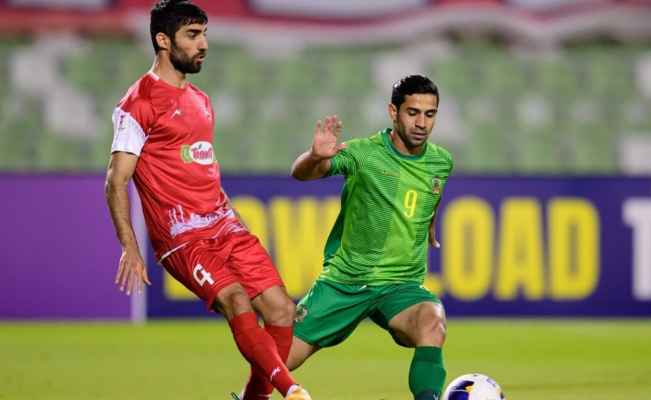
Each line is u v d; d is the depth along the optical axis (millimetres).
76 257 41688
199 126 16859
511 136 63188
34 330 38688
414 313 17484
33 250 41594
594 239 42000
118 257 41812
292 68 64500
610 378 26031
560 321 41906
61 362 29438
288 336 17141
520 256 41875
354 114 63062
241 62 64375
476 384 16672
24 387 24094
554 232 41875
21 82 62500
